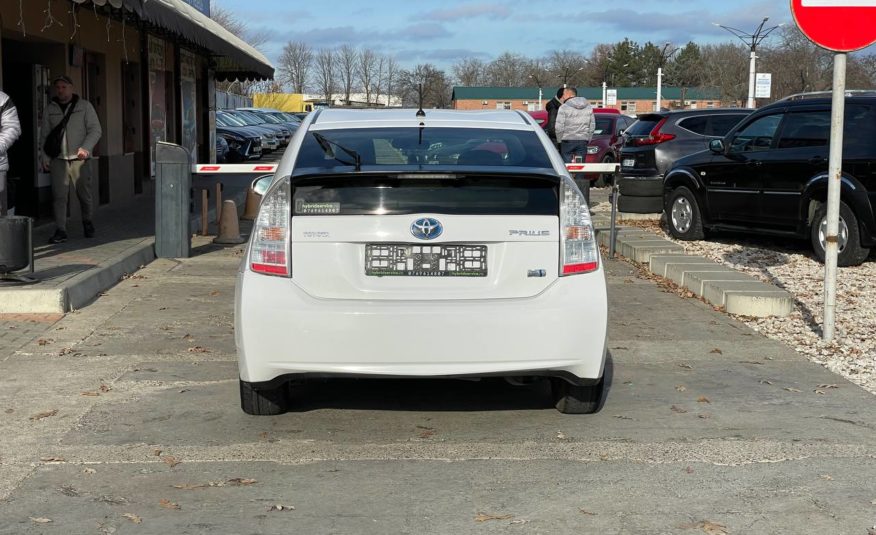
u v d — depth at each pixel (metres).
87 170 11.70
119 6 10.52
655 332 7.87
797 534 4.05
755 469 4.80
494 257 5.07
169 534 4.02
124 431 5.32
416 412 5.71
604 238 13.02
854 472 4.77
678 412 5.75
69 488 4.51
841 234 10.84
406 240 5.01
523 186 5.14
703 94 85.56
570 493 4.48
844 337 7.70
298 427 5.41
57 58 14.29
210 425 5.43
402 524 4.13
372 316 4.91
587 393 5.52
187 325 7.88
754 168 12.07
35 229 12.78
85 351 7.02
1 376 6.36
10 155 13.86
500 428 5.43
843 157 10.66
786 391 6.23
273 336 4.94
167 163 11.38
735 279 9.36
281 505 4.32
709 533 4.05
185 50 24.05
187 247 11.55
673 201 13.73
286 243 5.02
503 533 4.05
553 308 5.00
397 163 5.25
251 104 77.81
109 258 10.16
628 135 17.84
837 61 7.16
